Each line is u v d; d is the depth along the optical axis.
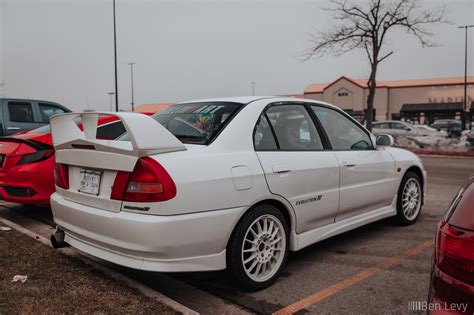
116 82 20.28
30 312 2.77
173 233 2.76
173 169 2.82
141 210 2.80
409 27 16.23
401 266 3.87
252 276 3.26
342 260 4.04
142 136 2.83
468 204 1.99
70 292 3.10
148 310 2.84
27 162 5.09
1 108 8.95
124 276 3.44
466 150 17.69
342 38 17.42
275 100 3.82
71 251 4.05
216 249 3.02
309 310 3.02
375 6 16.44
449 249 1.92
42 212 6.00
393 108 44.34
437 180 9.59
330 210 3.93
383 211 4.78
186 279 3.59
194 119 3.58
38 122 9.49
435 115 42.50
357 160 4.29
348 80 44.06
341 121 4.43
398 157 5.00
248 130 3.41
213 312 3.00
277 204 3.48
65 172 3.46
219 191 2.98
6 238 4.41
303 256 4.16
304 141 3.87
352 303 3.13
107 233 2.95
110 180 3.01
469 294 1.81
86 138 3.24
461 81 42.34
